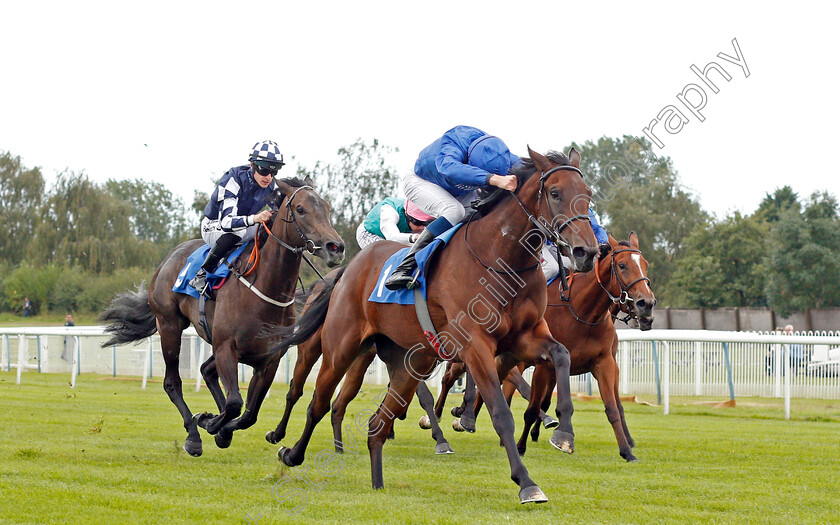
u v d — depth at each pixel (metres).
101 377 16.06
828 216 28.27
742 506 4.55
